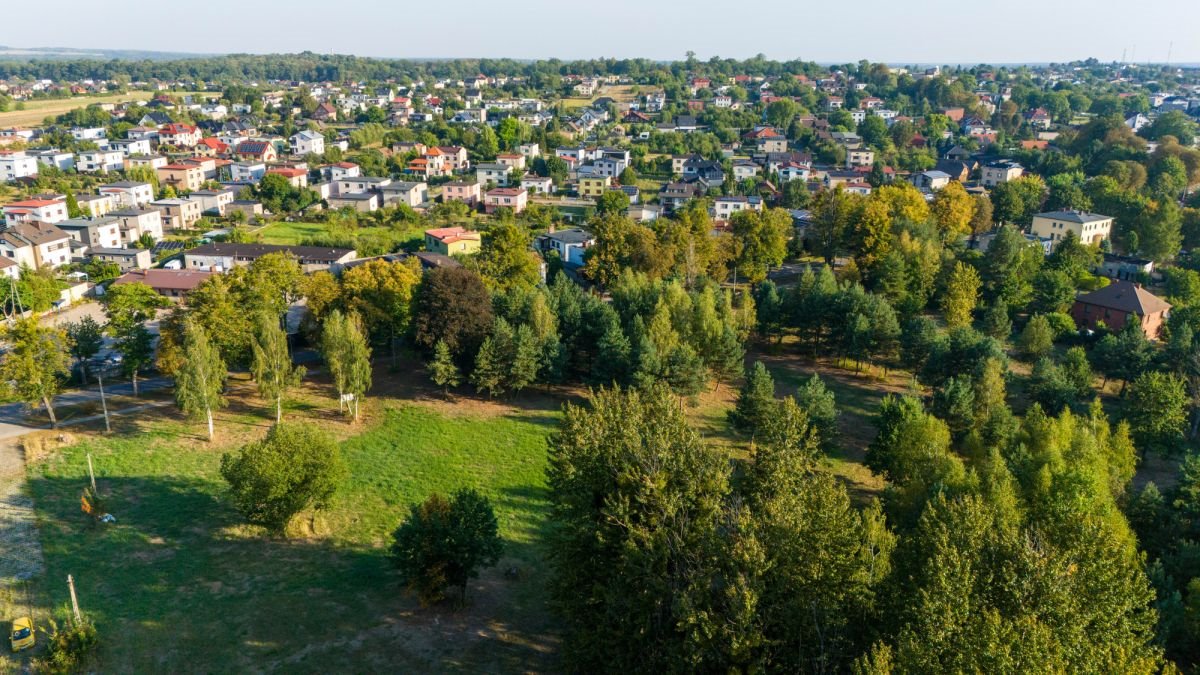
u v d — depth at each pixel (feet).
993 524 135.33
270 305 290.56
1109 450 212.64
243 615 153.99
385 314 300.81
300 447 179.32
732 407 292.61
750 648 108.27
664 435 146.92
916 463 203.72
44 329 236.84
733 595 109.09
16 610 150.61
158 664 138.51
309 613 156.04
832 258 465.88
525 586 172.24
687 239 417.08
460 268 297.94
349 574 171.53
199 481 210.18
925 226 431.43
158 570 167.73
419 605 160.97
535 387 300.20
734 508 132.77
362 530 191.72
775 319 348.59
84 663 136.46
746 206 619.26
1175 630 139.85
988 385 250.98
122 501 196.75
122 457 221.05
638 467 136.56
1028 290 387.75
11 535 177.78
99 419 247.09
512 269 368.07
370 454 236.02
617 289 347.77
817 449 208.85
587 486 142.82
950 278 376.89
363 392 271.08
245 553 177.17
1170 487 236.63
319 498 181.06
